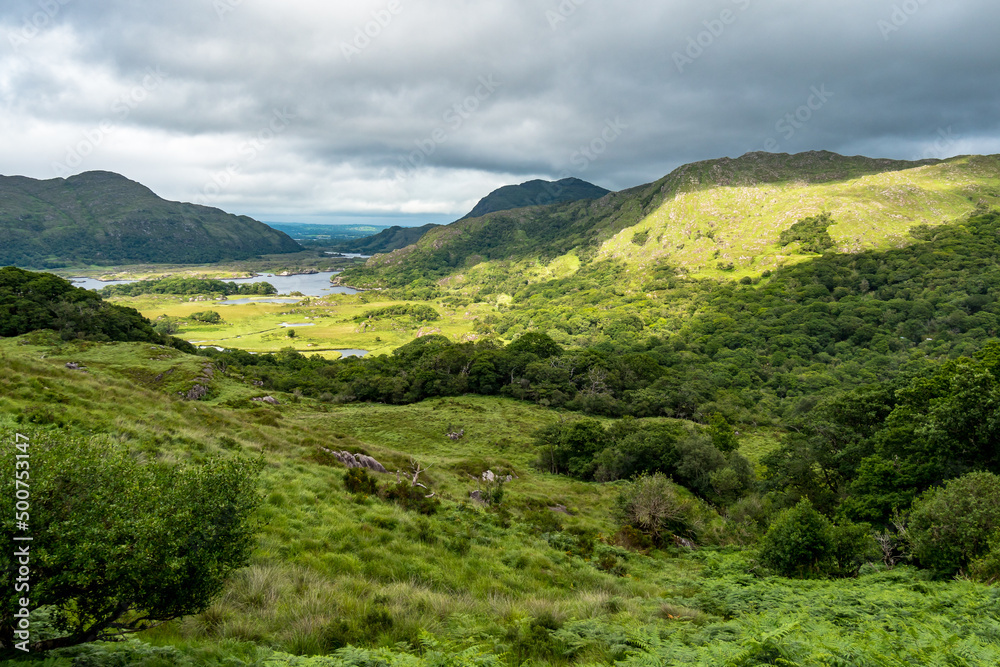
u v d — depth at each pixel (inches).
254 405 2490.2
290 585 383.9
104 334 3538.4
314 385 3855.8
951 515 708.0
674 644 307.6
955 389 1184.8
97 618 221.0
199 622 293.4
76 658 197.6
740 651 253.8
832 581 689.0
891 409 1635.1
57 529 192.2
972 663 243.9
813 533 778.8
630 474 1969.7
